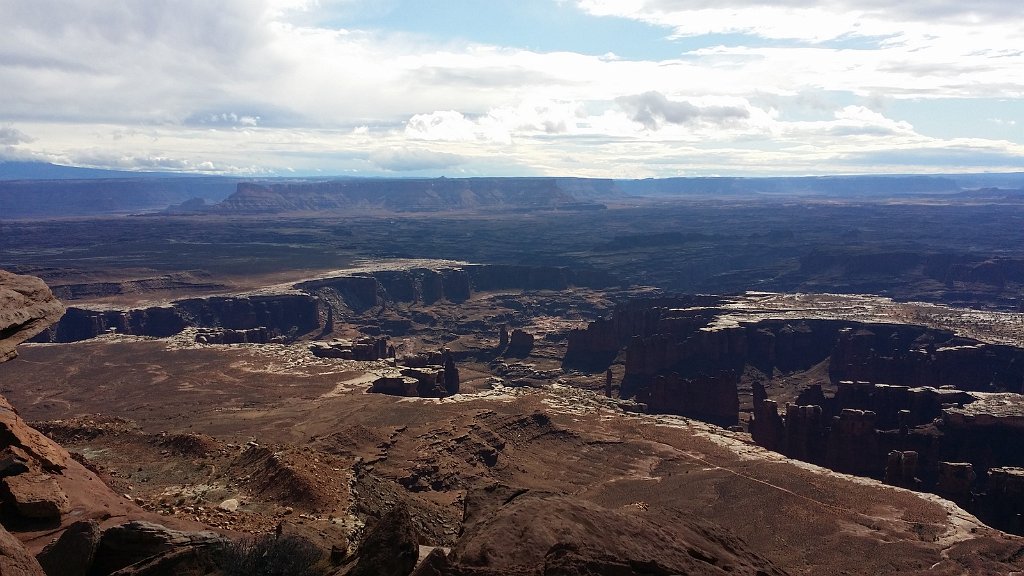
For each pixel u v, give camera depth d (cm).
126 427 7594
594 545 2647
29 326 4022
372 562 2684
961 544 7044
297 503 5559
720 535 3294
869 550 6894
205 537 3359
